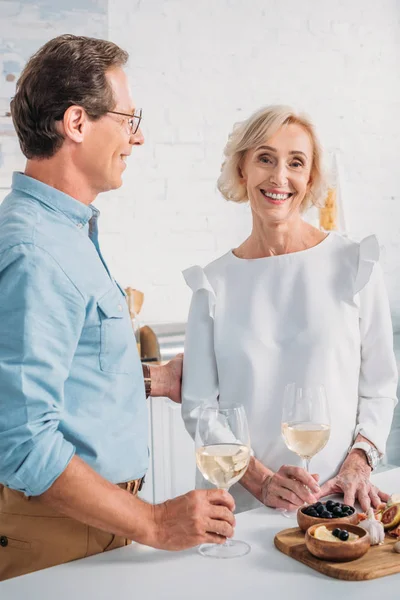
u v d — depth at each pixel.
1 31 2.89
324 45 3.53
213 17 3.31
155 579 1.11
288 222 1.79
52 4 2.96
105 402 1.27
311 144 1.75
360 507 1.46
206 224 3.34
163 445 2.80
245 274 1.81
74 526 1.28
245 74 3.38
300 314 1.73
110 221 3.17
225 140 3.35
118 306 1.30
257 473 1.55
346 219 3.29
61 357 1.16
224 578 1.11
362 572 1.09
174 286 3.29
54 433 1.13
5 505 1.30
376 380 1.73
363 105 3.63
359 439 1.65
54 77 1.26
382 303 1.75
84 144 1.29
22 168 2.96
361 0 3.60
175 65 3.24
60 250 1.20
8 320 1.12
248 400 1.71
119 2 3.12
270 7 3.42
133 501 1.17
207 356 1.78
